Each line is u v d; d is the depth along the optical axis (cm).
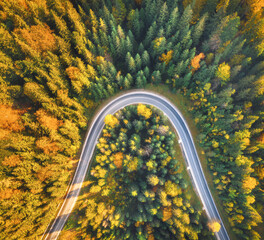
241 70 5831
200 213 5850
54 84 4962
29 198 4278
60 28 5088
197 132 6762
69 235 5328
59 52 5397
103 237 5094
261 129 5459
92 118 6744
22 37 4784
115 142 6022
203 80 5969
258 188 5600
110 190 5816
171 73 6278
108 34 6166
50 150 4828
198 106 6488
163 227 5481
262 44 5206
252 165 5725
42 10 5138
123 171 6103
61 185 5131
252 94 5528
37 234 4709
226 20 5141
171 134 6203
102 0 5928
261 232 5803
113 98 7025
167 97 7044
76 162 6178
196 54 6197
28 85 4488
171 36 6216
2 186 3938
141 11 6216
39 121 4669
